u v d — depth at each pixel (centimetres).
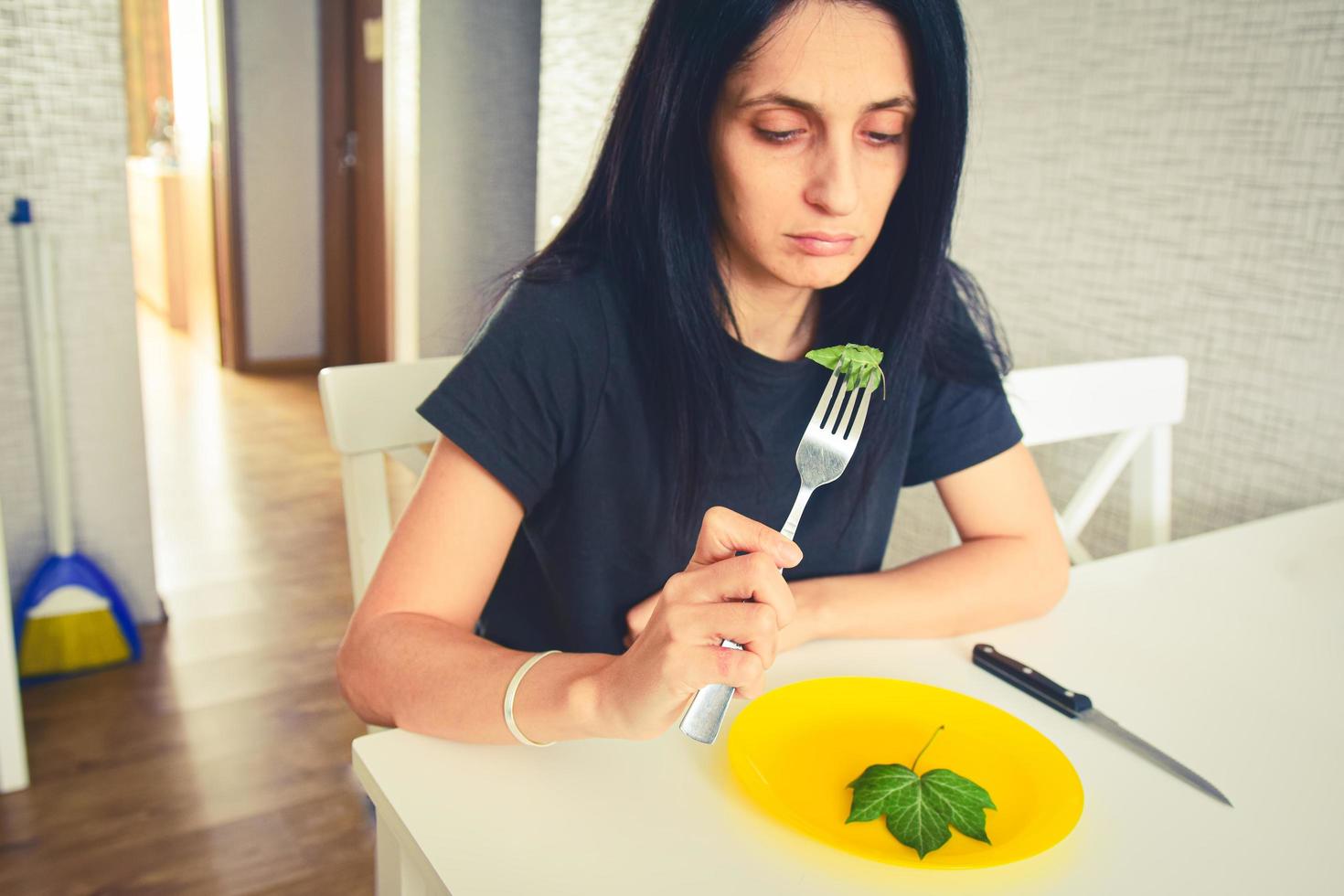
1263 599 107
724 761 74
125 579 248
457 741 74
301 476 365
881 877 63
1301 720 84
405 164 387
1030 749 74
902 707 79
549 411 89
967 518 109
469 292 399
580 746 74
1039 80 181
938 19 77
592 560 97
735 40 76
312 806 186
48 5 214
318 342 534
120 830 177
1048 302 186
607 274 91
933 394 108
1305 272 150
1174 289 167
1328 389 150
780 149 78
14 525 233
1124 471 178
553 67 296
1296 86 148
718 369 89
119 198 230
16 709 185
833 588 95
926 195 87
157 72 694
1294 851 68
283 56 494
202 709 216
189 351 559
